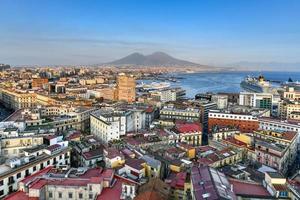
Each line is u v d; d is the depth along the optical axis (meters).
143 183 114.94
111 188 106.19
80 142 175.00
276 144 176.75
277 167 159.75
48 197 100.94
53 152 142.88
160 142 187.00
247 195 92.31
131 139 190.50
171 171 142.38
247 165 158.00
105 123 199.88
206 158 154.00
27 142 155.50
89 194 100.31
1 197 111.44
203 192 86.88
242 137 191.88
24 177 122.88
